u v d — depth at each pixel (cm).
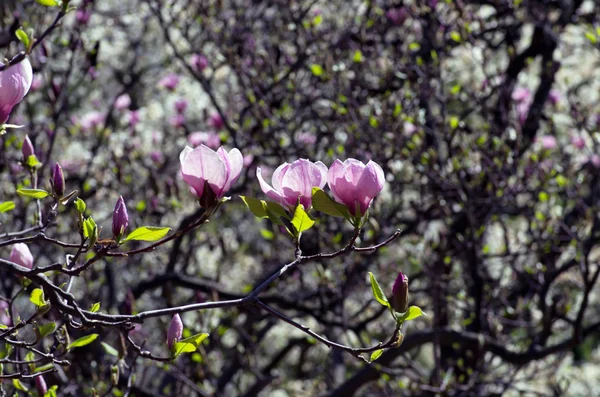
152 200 802
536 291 802
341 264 769
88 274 781
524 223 1024
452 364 784
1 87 282
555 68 847
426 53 833
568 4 941
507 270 958
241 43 840
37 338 308
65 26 881
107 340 723
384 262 967
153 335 962
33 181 363
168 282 736
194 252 965
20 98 289
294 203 284
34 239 294
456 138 896
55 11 838
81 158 993
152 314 292
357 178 278
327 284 739
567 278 902
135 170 940
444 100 786
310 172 282
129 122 1023
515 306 849
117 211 280
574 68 1252
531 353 720
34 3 716
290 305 806
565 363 1060
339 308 826
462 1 819
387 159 738
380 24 838
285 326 1252
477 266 746
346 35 821
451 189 734
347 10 991
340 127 831
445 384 688
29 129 799
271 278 285
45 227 296
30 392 393
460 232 809
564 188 751
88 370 709
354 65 786
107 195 852
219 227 1066
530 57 928
